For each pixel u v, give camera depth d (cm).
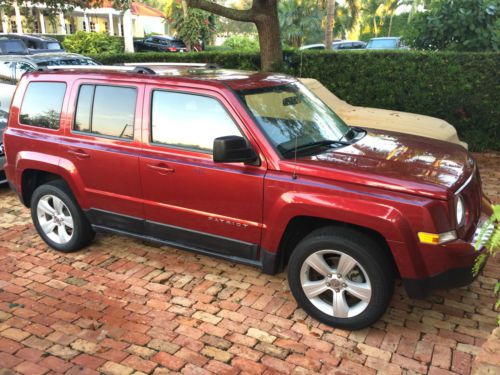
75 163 477
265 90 434
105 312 415
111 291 449
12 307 423
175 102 425
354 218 350
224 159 366
